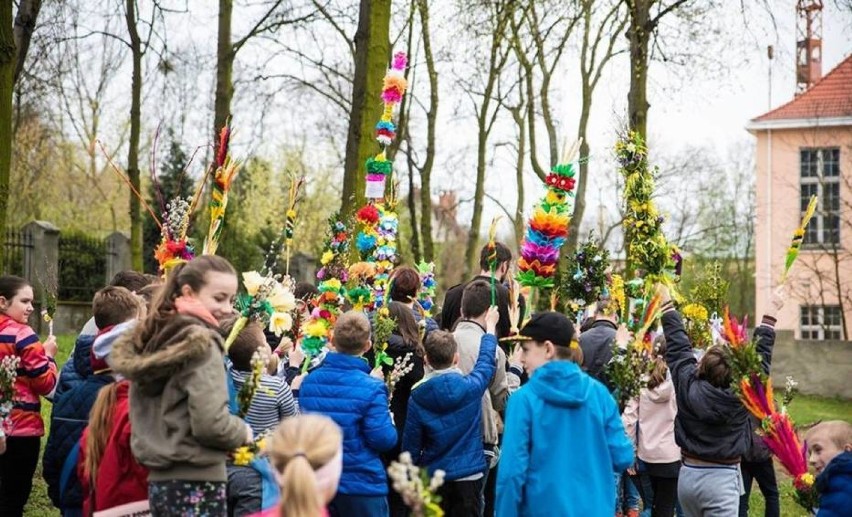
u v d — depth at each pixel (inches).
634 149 239.5
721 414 236.1
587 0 747.4
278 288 188.2
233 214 1029.2
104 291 199.8
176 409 154.9
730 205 1598.2
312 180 1353.3
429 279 373.7
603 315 285.0
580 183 825.5
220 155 226.4
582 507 191.0
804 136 1196.5
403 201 1179.3
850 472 181.6
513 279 256.5
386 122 273.9
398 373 246.2
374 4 413.4
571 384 195.2
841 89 1209.4
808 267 1102.4
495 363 249.6
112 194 1439.5
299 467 117.5
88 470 171.0
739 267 1507.1
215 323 161.9
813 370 767.1
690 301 373.4
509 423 195.6
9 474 247.1
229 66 583.8
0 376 219.5
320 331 245.6
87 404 209.3
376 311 262.5
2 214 310.0
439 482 127.6
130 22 607.2
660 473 301.4
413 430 239.1
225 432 152.9
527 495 193.3
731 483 240.7
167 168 1042.7
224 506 159.3
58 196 1375.5
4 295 246.1
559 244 246.5
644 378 267.7
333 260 261.3
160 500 155.9
